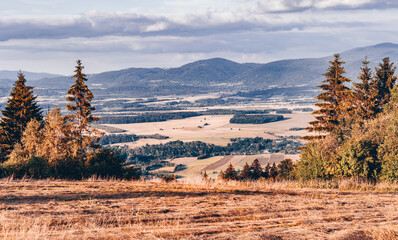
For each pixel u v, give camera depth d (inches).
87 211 368.8
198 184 664.4
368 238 293.4
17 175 903.7
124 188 552.4
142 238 269.4
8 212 349.1
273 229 316.8
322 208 440.5
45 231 283.1
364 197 553.6
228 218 362.6
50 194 473.4
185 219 350.3
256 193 557.0
